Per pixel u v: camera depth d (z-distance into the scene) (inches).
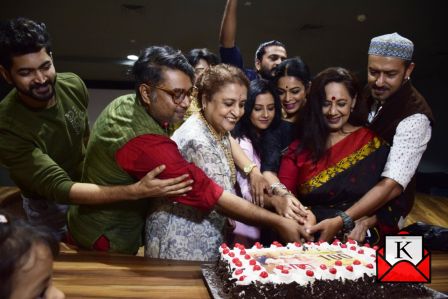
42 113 70.2
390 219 73.8
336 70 71.3
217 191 61.3
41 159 66.7
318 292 50.6
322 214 70.8
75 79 78.8
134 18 171.8
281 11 165.8
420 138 71.1
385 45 72.2
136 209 67.9
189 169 59.8
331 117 70.9
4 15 166.6
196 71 96.7
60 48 207.2
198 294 51.8
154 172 58.7
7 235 27.1
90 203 62.8
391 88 73.4
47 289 30.5
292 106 83.6
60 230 82.9
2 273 26.1
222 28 99.3
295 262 56.4
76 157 78.5
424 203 130.4
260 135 81.8
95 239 66.7
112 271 58.4
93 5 159.6
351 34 189.6
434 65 234.2
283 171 75.4
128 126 60.7
